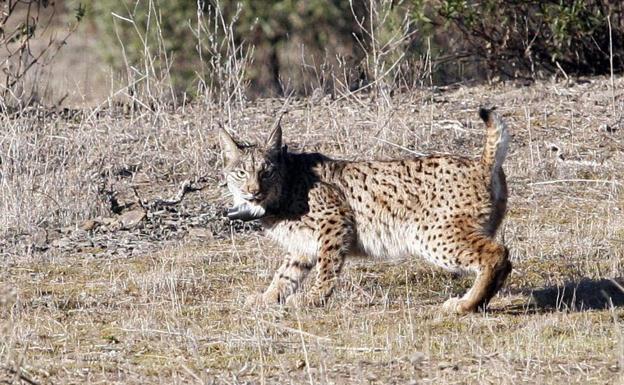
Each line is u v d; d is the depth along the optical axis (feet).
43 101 91.04
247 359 44.96
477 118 85.46
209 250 62.69
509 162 76.59
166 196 72.13
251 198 53.26
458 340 47.06
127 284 56.85
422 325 49.67
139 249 63.26
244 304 53.62
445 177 52.65
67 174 71.87
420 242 53.16
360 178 53.93
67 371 43.62
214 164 76.38
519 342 46.06
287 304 53.36
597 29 98.12
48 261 61.00
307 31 115.24
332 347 46.11
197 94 90.63
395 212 53.42
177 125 83.25
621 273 58.08
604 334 47.39
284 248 54.95
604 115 85.15
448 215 52.31
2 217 67.26
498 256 51.44
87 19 118.73
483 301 51.75
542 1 96.99
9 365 43.21
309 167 54.29
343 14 115.44
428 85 97.55
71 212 68.44
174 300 53.67
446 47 101.71
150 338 48.42
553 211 68.59
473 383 40.78
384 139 78.13
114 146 78.95
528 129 79.82
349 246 53.83
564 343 45.80
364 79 97.19
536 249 61.87
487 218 52.42
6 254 62.08
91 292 55.72
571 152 78.33
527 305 53.52
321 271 53.52
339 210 53.57
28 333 48.57
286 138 80.53
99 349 46.88
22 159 71.46
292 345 46.83
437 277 58.29
